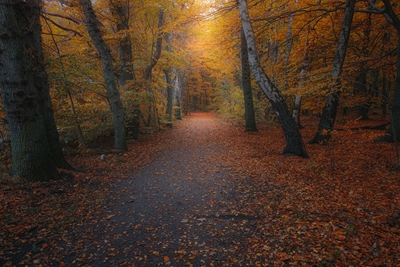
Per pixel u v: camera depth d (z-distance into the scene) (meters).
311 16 12.00
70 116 10.17
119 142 10.76
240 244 3.78
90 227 4.39
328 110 9.85
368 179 6.02
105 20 13.45
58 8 11.33
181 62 18.12
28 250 3.62
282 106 8.65
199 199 5.65
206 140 13.98
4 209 4.62
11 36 5.61
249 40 8.67
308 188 5.74
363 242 3.51
